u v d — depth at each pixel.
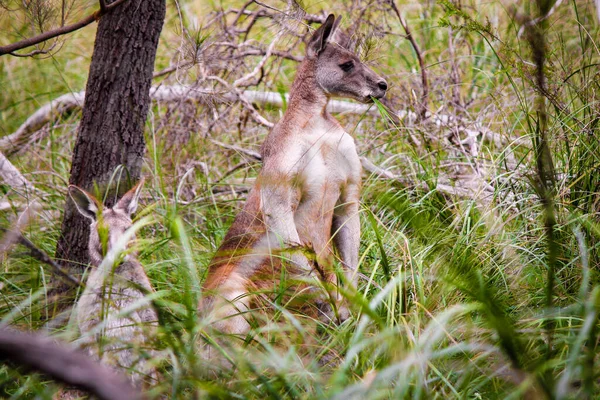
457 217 9.99
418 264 8.67
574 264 8.66
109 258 7.99
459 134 13.07
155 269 9.93
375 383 6.10
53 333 8.41
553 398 6.01
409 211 10.37
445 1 10.38
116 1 9.09
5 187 12.19
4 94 16.95
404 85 13.86
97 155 10.24
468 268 8.80
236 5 18.69
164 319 7.73
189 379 6.43
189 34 11.48
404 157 12.48
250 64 15.74
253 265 10.00
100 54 10.15
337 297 9.58
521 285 8.77
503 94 12.33
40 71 17.62
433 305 8.30
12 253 10.08
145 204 11.75
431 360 7.31
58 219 11.74
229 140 13.88
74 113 15.59
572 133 9.70
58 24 9.63
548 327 7.23
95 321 8.44
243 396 6.68
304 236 10.25
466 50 15.45
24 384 7.37
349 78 10.33
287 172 9.92
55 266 7.95
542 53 6.92
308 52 10.47
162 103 14.85
